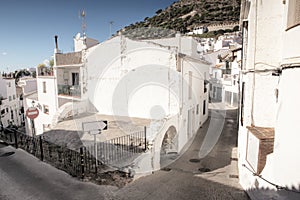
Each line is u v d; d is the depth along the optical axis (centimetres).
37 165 897
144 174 879
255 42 743
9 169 864
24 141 1205
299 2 529
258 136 647
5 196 677
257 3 730
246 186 741
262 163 636
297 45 521
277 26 708
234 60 2750
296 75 521
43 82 2047
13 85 3550
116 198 687
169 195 723
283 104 557
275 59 719
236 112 2483
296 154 521
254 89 755
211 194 736
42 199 663
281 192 554
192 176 885
